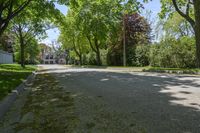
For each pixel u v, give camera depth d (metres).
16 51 78.94
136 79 15.58
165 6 26.03
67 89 12.41
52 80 17.98
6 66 41.38
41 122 6.65
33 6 25.28
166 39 30.34
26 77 20.22
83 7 47.97
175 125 5.67
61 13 26.53
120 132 5.43
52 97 10.33
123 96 9.48
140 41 51.50
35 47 86.94
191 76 17.05
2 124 6.76
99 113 7.07
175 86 11.69
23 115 7.57
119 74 20.47
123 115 6.71
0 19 22.34
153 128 5.54
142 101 8.37
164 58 30.19
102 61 54.91
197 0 19.67
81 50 65.88
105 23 48.62
